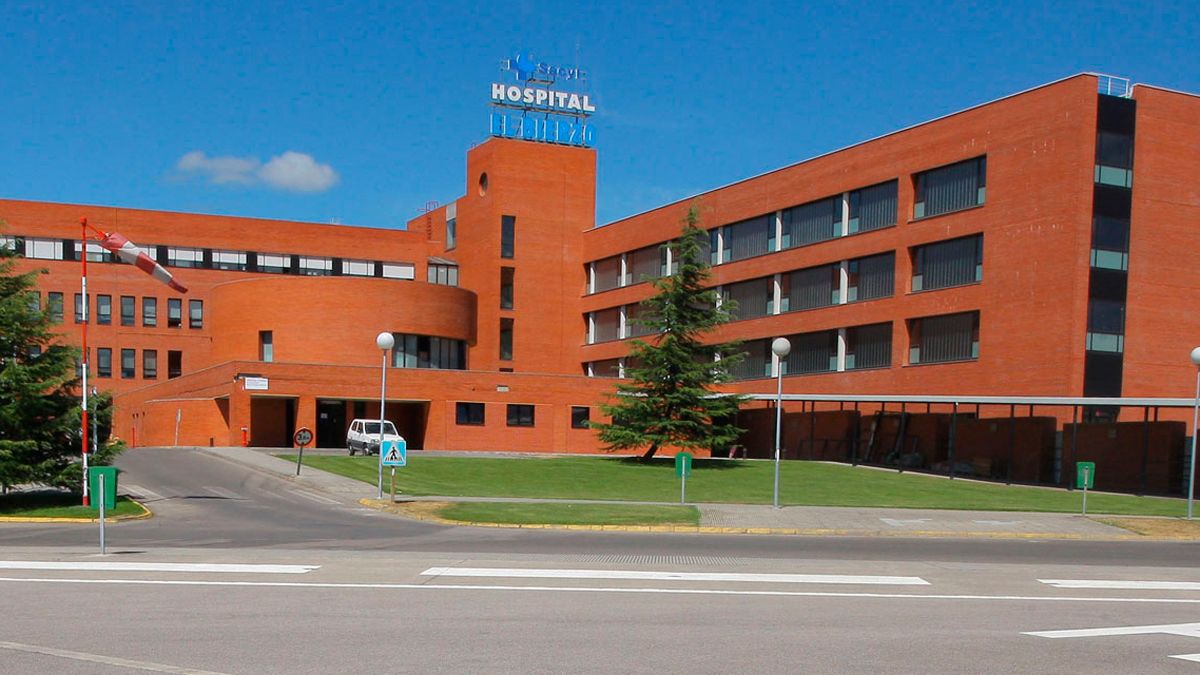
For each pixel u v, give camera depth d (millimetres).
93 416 30938
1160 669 9914
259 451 48500
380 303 62094
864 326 54625
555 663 9656
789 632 11500
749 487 38312
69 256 74188
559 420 59781
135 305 75500
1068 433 43969
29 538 21859
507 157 73562
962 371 48688
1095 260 44438
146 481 37250
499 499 32531
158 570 16344
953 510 31500
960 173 49938
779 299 60031
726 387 59156
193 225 77125
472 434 57812
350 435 49312
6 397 28641
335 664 9484
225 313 63281
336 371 55250
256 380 53688
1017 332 46188
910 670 9656
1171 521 29297
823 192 57094
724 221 63844
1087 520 29172
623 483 39312
